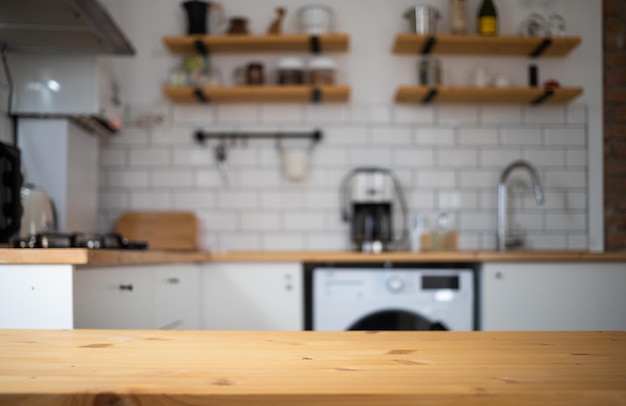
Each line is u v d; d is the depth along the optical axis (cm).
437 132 379
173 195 378
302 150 368
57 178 294
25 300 148
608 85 384
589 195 380
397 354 68
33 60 289
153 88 380
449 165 379
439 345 74
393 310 310
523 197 379
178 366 62
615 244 379
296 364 63
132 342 77
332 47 369
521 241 368
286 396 51
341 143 378
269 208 378
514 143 380
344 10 383
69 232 297
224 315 319
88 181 326
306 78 379
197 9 363
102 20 232
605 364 63
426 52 371
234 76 365
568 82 383
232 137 379
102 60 300
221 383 55
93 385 54
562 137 380
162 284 241
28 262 147
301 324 319
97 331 86
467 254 312
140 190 377
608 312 311
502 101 373
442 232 353
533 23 362
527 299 312
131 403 52
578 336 81
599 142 380
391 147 379
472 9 380
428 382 55
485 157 379
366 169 370
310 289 341
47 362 64
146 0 383
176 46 363
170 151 379
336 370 60
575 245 378
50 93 290
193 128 380
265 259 316
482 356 67
